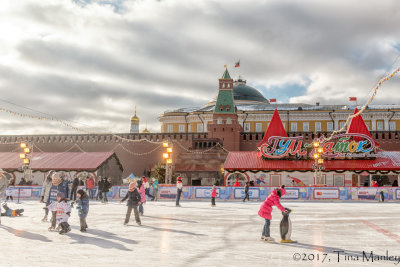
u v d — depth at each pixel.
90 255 9.57
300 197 36.19
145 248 10.63
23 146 40.81
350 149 45.44
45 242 11.47
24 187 37.56
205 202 32.97
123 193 37.69
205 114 78.94
